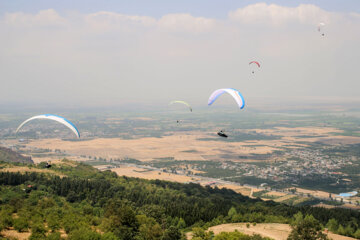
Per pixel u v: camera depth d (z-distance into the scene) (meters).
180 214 145.12
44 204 125.69
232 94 91.94
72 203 149.12
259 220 146.88
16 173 163.00
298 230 109.06
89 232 88.62
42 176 169.62
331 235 133.38
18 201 118.94
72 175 193.88
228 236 104.12
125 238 97.69
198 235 116.94
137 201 161.88
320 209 171.62
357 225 149.62
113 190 172.50
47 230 91.12
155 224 115.38
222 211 157.38
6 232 86.75
